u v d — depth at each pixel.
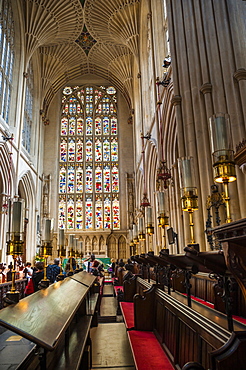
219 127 4.00
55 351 3.41
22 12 21.38
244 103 8.44
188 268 3.43
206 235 8.77
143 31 22.33
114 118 31.41
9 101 20.41
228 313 2.31
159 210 6.66
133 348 4.10
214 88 9.32
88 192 29.02
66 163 29.73
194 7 10.51
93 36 25.52
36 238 25.11
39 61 26.86
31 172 24.55
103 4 22.09
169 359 3.60
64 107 31.58
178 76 10.98
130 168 29.52
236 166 7.81
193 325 2.86
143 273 9.23
